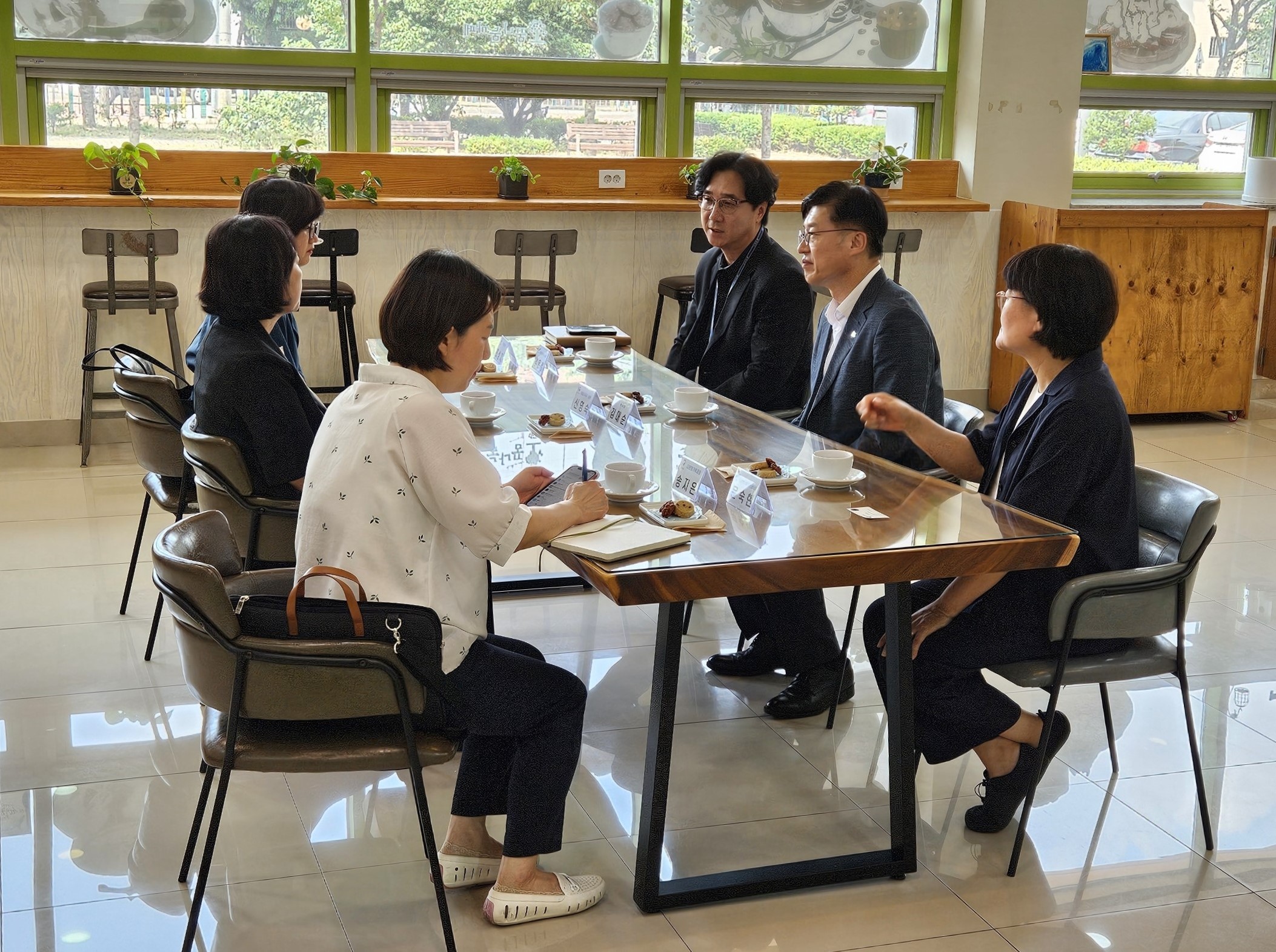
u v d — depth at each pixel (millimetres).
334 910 2273
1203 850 2543
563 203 5930
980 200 6590
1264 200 6711
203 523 2207
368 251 5914
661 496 2348
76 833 2504
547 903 2238
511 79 6223
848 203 3080
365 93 6055
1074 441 2389
